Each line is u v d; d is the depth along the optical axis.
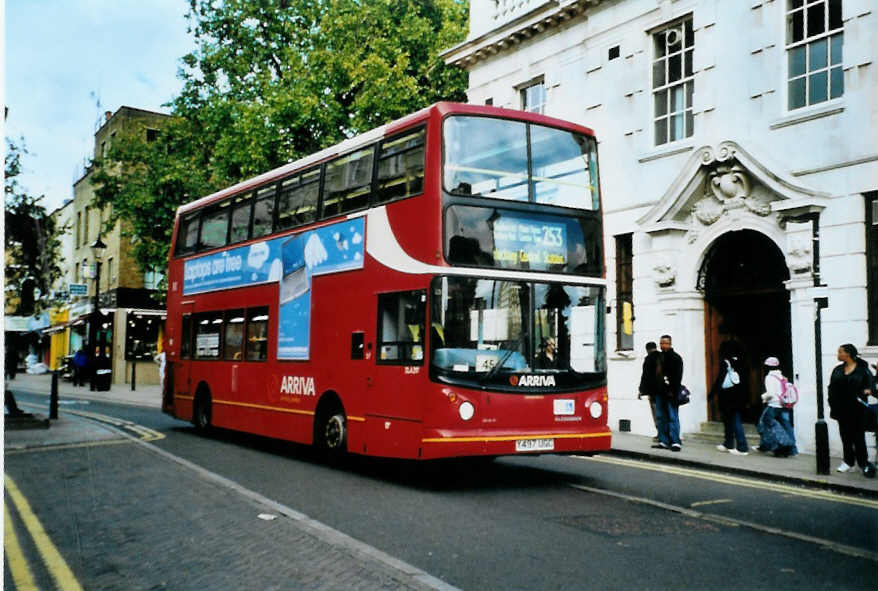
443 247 9.09
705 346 14.99
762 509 8.16
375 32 26.12
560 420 9.49
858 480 9.65
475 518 7.68
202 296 15.76
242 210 14.43
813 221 10.87
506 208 9.52
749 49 14.10
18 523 7.13
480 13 20.91
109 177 29.94
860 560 6.08
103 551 6.14
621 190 16.56
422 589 5.04
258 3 27.81
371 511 8.05
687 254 14.98
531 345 9.45
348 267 10.80
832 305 12.51
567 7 17.73
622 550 6.39
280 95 24.34
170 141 29.44
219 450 13.30
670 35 15.98
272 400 12.66
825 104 12.84
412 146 9.77
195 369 15.77
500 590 5.33
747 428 14.12
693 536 6.89
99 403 25.44
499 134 9.66
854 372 10.13
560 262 9.80
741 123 14.16
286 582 5.25
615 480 10.20
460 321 9.06
